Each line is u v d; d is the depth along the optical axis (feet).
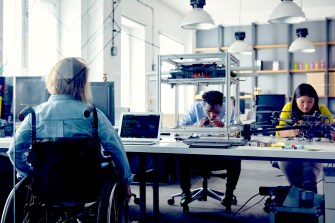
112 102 8.54
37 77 8.18
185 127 9.02
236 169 9.91
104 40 15.37
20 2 9.14
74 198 5.24
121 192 5.72
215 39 25.90
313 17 23.66
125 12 17.61
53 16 12.53
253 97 22.09
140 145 7.17
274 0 22.18
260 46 24.40
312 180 8.03
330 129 7.78
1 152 7.39
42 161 5.16
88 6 14.56
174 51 24.36
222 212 9.84
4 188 7.18
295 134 8.21
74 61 5.77
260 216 9.46
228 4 22.94
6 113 8.17
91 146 5.18
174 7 22.75
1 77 8.31
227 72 8.67
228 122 8.51
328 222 5.87
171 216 9.47
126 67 19.66
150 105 12.28
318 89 22.44
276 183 13.32
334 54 23.52
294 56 24.13
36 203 5.36
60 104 5.50
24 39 9.14
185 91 20.77
